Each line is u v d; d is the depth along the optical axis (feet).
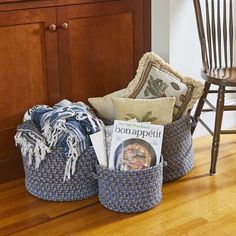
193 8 8.07
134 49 8.00
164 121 6.87
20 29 6.85
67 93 7.49
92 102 7.31
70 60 7.39
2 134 7.09
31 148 6.54
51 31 7.09
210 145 8.42
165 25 7.94
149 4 7.99
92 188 6.79
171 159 7.09
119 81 7.98
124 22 7.79
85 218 6.33
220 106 7.26
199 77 8.46
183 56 8.19
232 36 7.88
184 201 6.68
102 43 7.63
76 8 7.23
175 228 6.08
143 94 7.14
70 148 6.42
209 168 7.59
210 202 6.65
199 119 7.94
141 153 6.37
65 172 6.56
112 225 6.17
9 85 6.97
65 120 6.50
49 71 7.25
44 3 6.92
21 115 7.18
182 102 7.14
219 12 7.80
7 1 6.61
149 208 6.45
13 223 6.26
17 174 7.39
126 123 6.43
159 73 7.12
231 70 7.64
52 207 6.60
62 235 5.99
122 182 6.24
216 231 6.01
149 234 5.97
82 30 7.39
